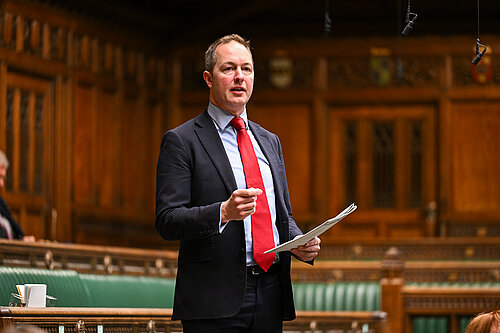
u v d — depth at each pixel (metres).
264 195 5.05
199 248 4.87
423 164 19.02
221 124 5.16
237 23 19.61
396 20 19.09
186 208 4.79
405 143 19.12
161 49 19.55
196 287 4.84
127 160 18.47
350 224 19.14
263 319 4.94
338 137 19.39
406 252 15.57
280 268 5.04
